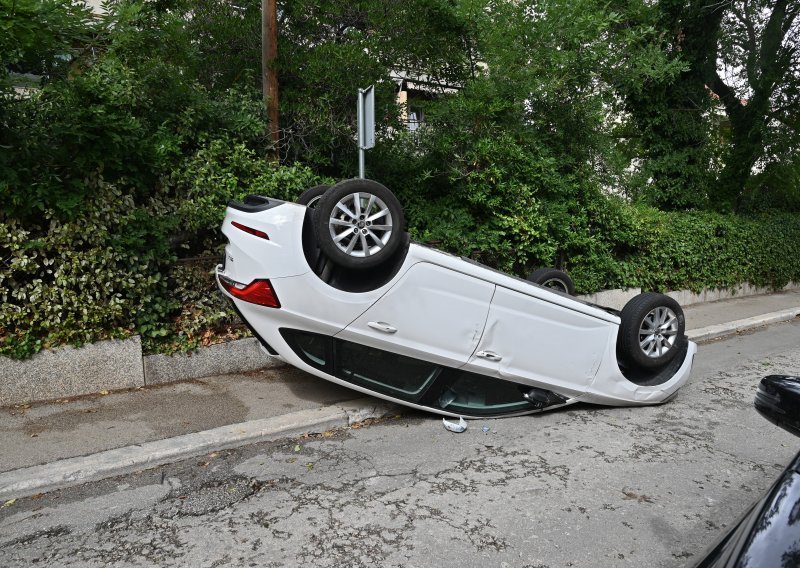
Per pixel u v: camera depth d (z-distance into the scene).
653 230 10.57
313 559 3.25
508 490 4.09
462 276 4.93
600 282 9.83
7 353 5.09
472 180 8.24
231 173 6.48
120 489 4.01
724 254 12.25
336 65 7.53
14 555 3.26
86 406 5.19
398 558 3.27
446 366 5.10
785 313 11.19
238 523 3.60
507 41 8.42
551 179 8.76
